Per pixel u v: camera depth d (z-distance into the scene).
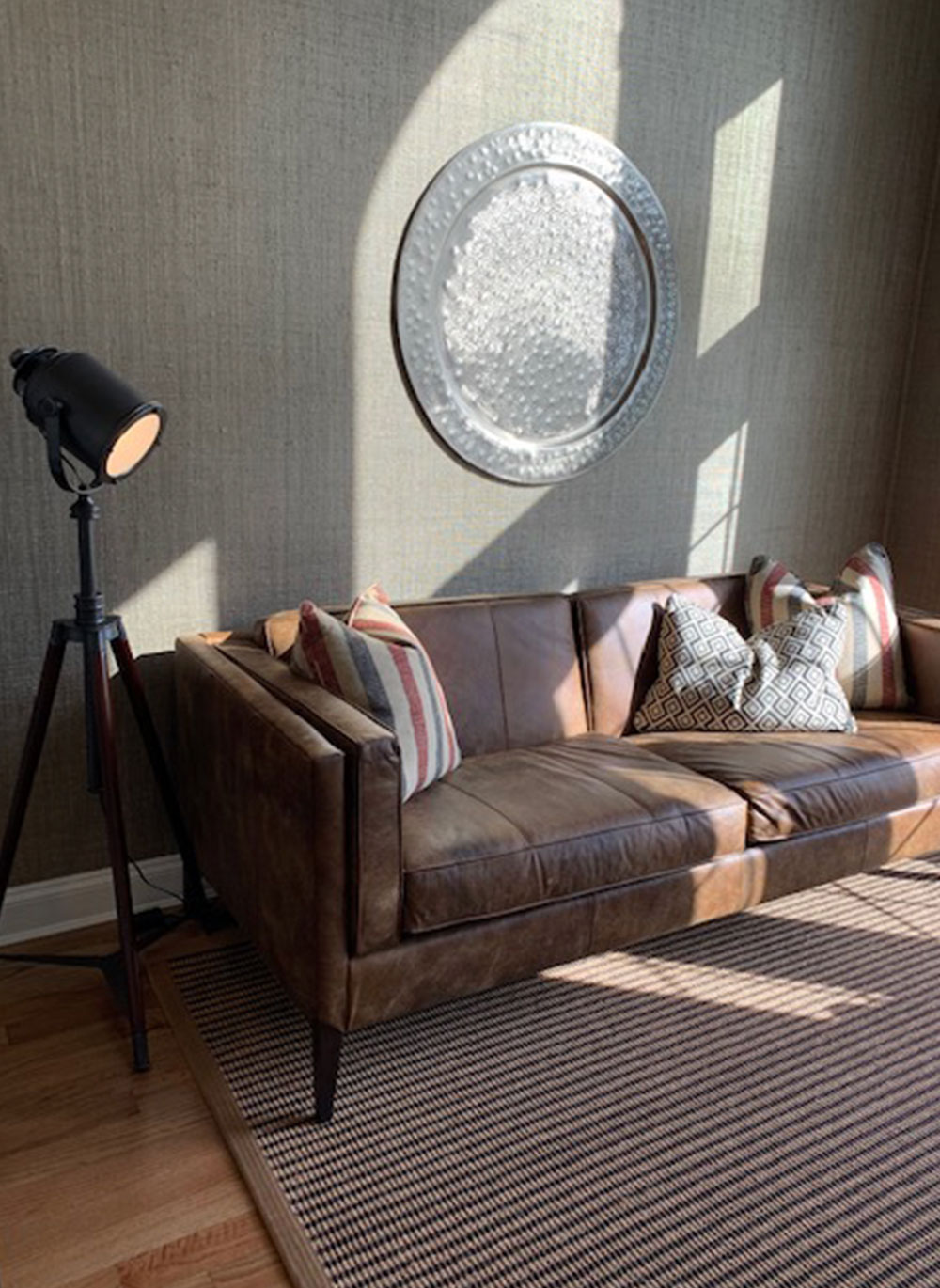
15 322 2.08
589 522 2.96
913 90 3.22
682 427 3.06
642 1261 1.48
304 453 2.46
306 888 1.69
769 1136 1.74
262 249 2.30
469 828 1.90
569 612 2.68
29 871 2.33
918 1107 1.82
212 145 2.20
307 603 2.07
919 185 3.33
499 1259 1.48
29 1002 2.09
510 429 2.74
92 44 2.04
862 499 3.56
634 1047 1.98
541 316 2.71
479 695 2.48
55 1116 1.76
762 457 3.26
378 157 2.39
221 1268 1.46
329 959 1.69
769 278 3.10
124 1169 1.64
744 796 2.18
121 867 1.89
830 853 2.31
